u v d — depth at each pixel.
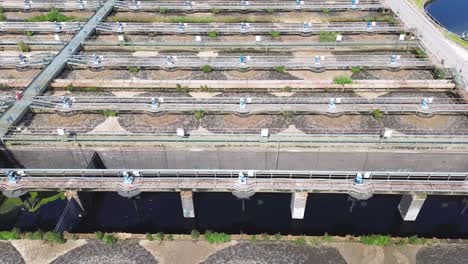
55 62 43.31
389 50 47.44
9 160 34.81
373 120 36.19
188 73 42.97
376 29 50.16
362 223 31.64
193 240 27.70
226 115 37.03
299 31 49.72
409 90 39.81
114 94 39.81
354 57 44.81
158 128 35.62
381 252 26.89
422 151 33.16
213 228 31.38
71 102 37.16
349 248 27.11
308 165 34.62
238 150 33.50
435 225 31.59
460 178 31.86
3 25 52.00
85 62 43.09
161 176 32.47
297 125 35.72
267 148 33.50
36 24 52.56
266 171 29.95
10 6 58.75
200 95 39.56
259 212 32.56
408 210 30.59
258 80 40.34
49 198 34.16
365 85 39.38
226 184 29.77
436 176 32.16
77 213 31.55
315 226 31.42
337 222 31.61
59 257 26.77
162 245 27.47
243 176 29.72
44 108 36.69
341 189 29.44
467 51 47.88
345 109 36.16
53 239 27.41
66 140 34.03
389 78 41.88
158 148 33.91
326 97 38.81
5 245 27.44
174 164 35.03
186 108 36.47
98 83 40.06
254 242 27.56
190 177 31.52
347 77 40.59
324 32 49.28
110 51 47.56
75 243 27.59
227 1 58.88
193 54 46.59
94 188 29.81
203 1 59.00
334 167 34.72
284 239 27.64
